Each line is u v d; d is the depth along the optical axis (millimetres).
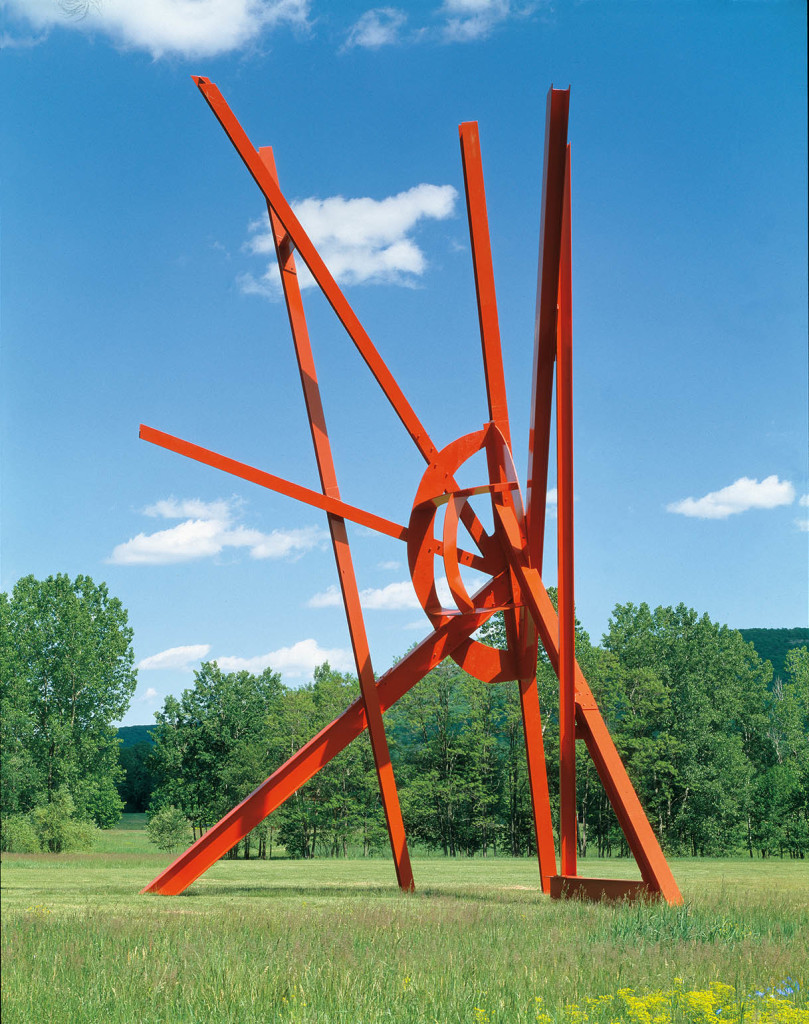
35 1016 5836
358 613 16141
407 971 6820
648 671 59594
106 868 28062
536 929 9320
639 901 11898
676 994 5945
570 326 13914
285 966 6980
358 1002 5898
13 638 64000
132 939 8297
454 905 12125
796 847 64875
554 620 15156
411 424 15938
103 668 64750
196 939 8312
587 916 10531
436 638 16375
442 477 15984
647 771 58969
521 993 6172
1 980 6594
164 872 15406
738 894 14180
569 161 13922
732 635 68438
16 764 60031
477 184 16391
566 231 13859
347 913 10719
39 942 8039
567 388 13961
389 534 16250
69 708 64500
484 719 61344
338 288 15883
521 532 16062
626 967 7035
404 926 9297
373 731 15969
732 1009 5520
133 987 6359
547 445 15148
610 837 61344
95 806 72375
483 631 57156
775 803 65625
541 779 16250
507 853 64500
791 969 6980
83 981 6582
